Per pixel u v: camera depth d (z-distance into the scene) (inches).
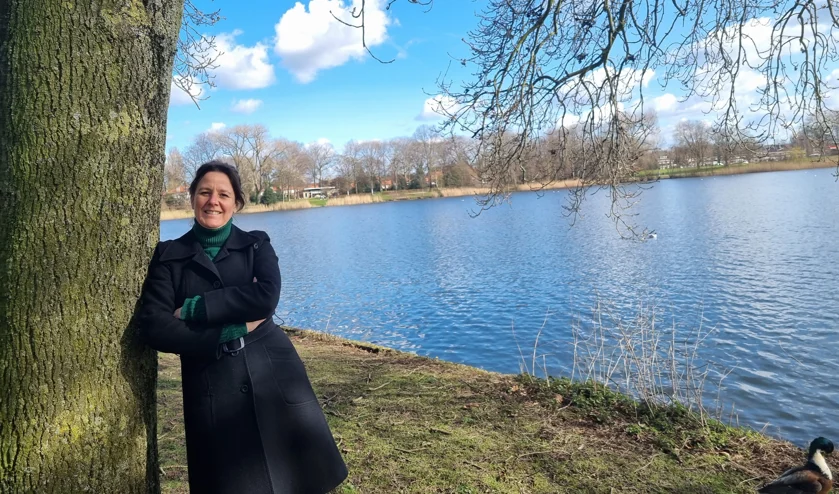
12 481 64.5
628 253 759.1
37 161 64.6
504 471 130.6
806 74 192.2
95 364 69.7
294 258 996.6
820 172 2479.1
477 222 1540.4
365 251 1042.1
